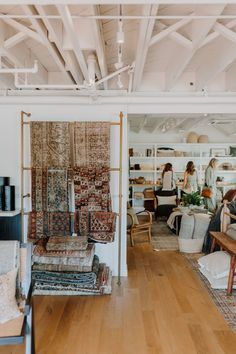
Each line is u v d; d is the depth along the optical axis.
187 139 8.86
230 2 1.59
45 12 1.97
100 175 3.70
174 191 8.05
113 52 3.16
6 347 2.38
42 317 2.85
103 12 2.32
